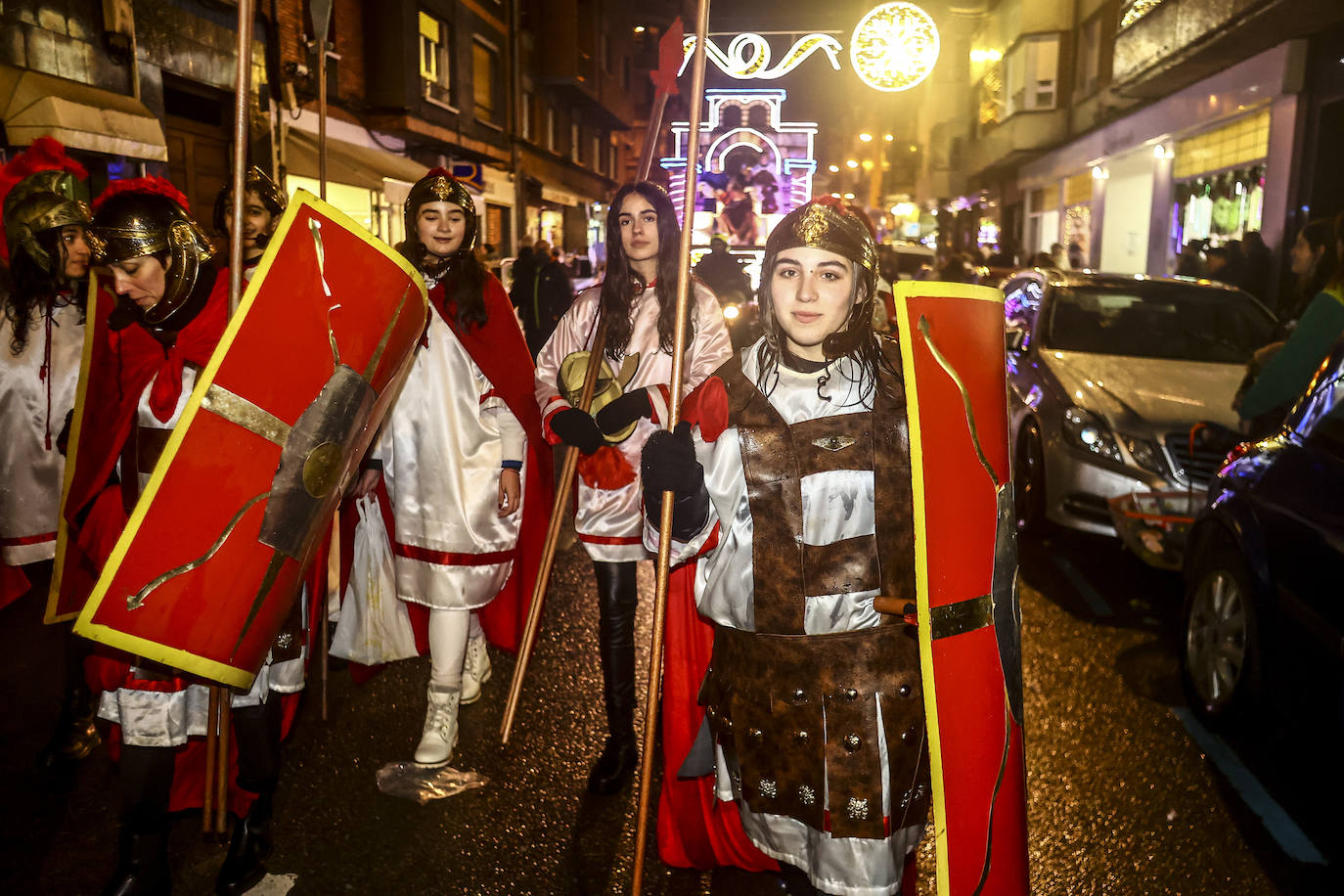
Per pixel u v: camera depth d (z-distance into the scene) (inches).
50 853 117.8
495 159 1000.9
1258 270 496.7
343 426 93.9
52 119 329.7
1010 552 79.1
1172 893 113.3
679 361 89.7
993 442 78.0
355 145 707.4
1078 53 978.1
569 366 130.3
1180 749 146.1
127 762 99.7
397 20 733.9
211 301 98.9
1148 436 222.5
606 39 1432.1
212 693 101.7
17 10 339.6
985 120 1222.9
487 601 138.6
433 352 131.8
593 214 1502.2
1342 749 124.0
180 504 85.0
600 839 122.3
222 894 109.3
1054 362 252.8
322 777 135.6
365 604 143.4
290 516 90.4
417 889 111.3
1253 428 179.0
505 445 135.8
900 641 78.3
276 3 543.5
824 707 77.8
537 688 166.7
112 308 106.6
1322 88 520.7
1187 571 165.6
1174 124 711.1
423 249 132.7
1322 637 126.3
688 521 79.4
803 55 493.7
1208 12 555.8
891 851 78.8
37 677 166.7
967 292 77.8
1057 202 1058.7
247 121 93.2
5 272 164.6
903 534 77.5
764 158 898.1
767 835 83.1
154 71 422.6
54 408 161.9
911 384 72.3
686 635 97.8
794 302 76.1
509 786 134.1
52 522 167.5
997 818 75.9
